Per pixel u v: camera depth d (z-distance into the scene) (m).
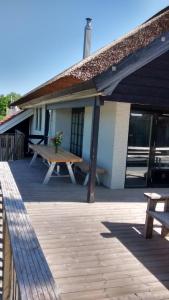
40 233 3.96
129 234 4.11
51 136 11.41
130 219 4.71
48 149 8.52
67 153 7.71
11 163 9.81
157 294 2.80
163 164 7.15
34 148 8.85
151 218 3.96
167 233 4.02
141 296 2.76
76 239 3.85
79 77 4.72
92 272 3.09
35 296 1.33
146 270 3.20
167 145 7.13
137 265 3.29
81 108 9.52
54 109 10.65
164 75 5.28
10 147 10.92
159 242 3.90
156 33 5.04
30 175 7.79
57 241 3.75
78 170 8.19
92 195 5.48
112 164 6.68
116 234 4.09
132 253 3.55
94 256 3.43
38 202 5.35
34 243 1.95
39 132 13.61
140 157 6.94
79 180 7.36
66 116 10.96
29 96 10.78
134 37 5.07
